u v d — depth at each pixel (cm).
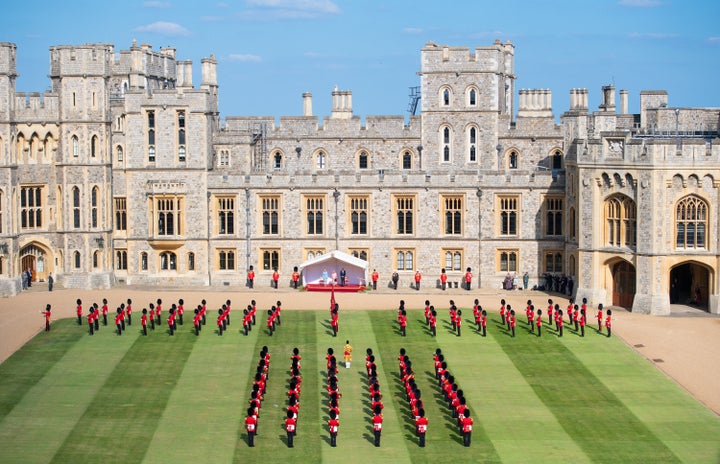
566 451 6234
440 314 9112
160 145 10625
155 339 8356
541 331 8575
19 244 10444
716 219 9100
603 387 7275
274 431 6512
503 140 11131
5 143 10188
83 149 10438
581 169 9512
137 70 11706
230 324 8806
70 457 6150
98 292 10225
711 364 7738
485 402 7000
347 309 9331
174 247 10662
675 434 6481
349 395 7119
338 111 11575
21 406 6906
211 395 7106
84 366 7675
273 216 10631
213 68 11269
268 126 11456
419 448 6269
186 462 6084
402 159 11331
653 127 10819
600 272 9506
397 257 10588
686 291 9825
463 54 10994
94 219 10512
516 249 10456
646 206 9100
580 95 11756
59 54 10431
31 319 8994
